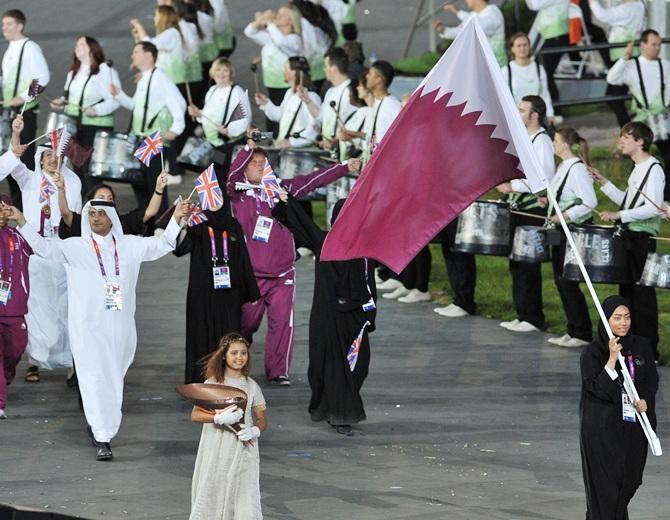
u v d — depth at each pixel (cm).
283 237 3400
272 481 2722
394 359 3666
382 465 2845
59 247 2864
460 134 2523
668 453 2972
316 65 5412
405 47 6662
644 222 3522
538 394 3381
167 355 3653
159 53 5453
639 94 4884
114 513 2506
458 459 2895
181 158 4456
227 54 6041
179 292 4294
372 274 3086
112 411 2867
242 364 2430
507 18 6319
